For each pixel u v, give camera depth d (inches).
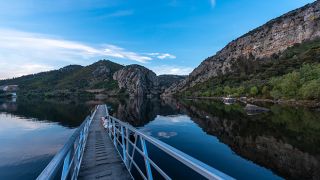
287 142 751.1
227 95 4153.5
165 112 1918.1
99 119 906.1
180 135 908.6
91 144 426.6
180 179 429.7
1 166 591.2
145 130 1031.6
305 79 2472.9
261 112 1633.9
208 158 601.3
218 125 1144.2
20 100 4675.2
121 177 243.4
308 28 5595.5
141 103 3422.7
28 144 845.2
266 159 589.0
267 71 4296.3
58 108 2496.3
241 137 848.9
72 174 190.7
